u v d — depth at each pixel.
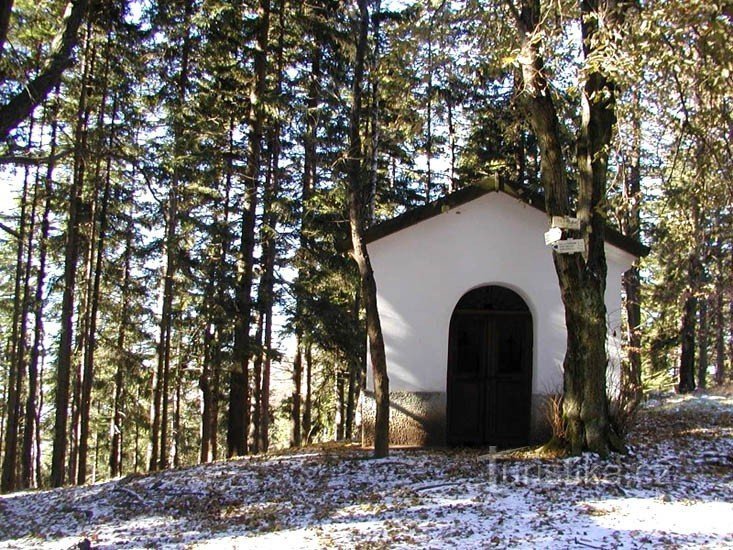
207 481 10.52
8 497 12.23
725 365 30.64
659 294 20.50
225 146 18.62
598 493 7.82
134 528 8.42
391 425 11.77
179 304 20.30
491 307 12.34
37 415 26.36
